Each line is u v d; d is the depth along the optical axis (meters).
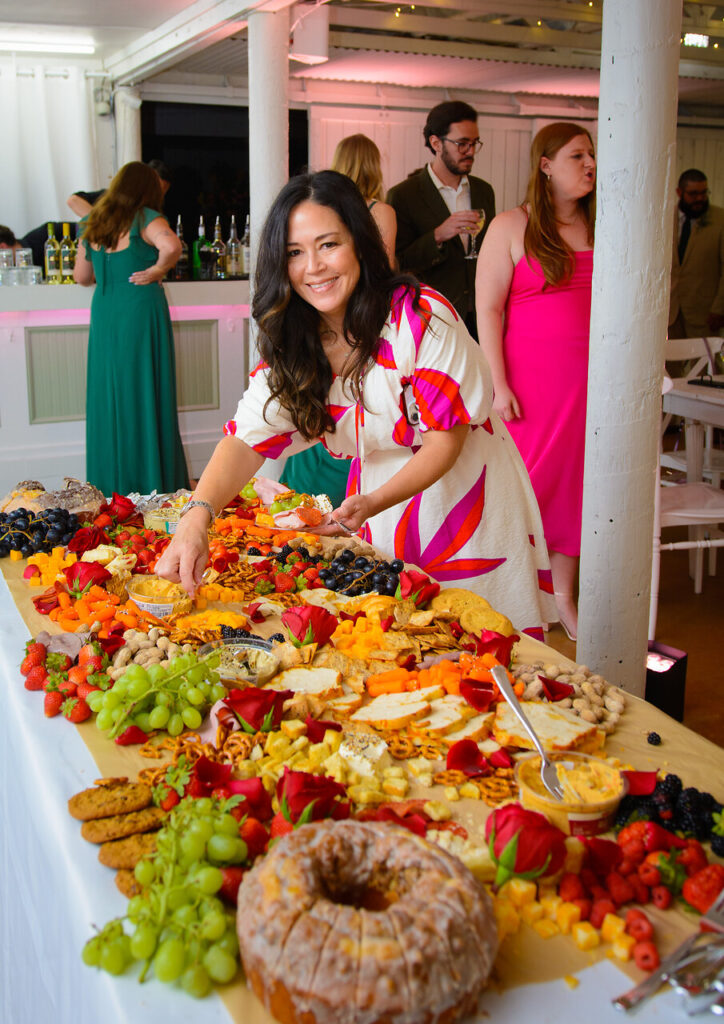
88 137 6.89
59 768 1.36
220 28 4.79
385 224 3.90
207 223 7.59
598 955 1.02
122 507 2.50
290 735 1.37
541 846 1.05
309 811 1.11
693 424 4.27
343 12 5.34
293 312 2.01
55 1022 1.21
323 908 0.90
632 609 2.45
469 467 2.31
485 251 3.54
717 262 7.08
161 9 5.05
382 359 2.02
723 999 0.94
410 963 0.86
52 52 6.47
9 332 5.27
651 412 2.33
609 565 2.42
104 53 6.59
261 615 1.88
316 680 1.54
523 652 1.73
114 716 1.44
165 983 0.98
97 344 4.92
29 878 1.39
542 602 2.56
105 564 2.11
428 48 6.13
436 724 1.42
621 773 1.23
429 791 1.29
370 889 0.99
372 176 3.92
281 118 4.62
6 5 4.92
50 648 1.70
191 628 1.75
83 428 5.62
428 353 2.00
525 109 8.33
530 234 3.43
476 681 1.49
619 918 1.05
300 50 4.79
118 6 4.96
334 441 2.25
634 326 2.26
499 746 1.39
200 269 6.05
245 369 6.07
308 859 0.96
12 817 1.57
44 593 2.01
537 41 6.01
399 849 0.98
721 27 5.72
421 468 2.05
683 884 1.09
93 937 1.03
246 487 2.73
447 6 5.15
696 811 1.19
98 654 1.62
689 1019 0.94
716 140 9.01
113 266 4.81
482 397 2.06
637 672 2.50
